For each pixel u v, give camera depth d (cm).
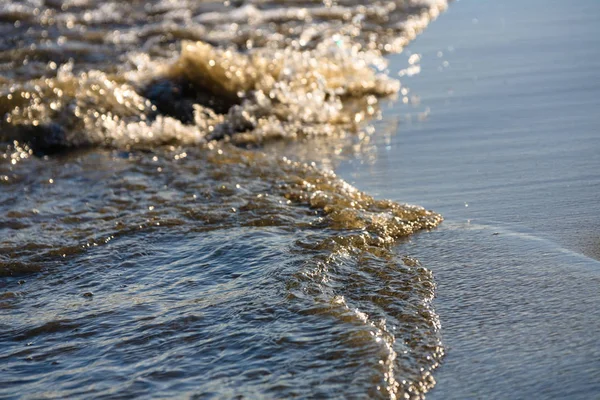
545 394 336
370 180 658
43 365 386
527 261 468
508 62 1055
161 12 1667
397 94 965
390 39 1284
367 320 400
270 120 863
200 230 556
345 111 907
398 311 414
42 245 545
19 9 1697
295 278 452
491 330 391
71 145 815
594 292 422
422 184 634
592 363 354
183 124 876
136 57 1205
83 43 1353
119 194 651
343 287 446
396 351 373
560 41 1142
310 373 356
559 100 852
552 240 497
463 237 514
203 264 494
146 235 553
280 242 516
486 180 627
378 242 511
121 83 963
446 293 436
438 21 1419
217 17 1583
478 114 834
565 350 367
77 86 922
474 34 1264
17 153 795
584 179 605
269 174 677
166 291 460
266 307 420
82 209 619
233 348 383
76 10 1711
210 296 445
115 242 544
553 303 414
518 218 539
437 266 472
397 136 789
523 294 427
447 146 736
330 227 541
